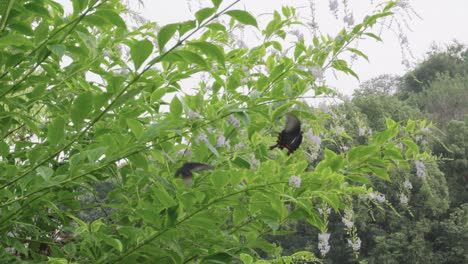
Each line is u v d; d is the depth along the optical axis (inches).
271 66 123.6
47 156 90.6
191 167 90.4
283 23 121.8
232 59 125.6
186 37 79.2
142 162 92.4
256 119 113.7
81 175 88.4
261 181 97.5
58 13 108.3
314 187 107.3
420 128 120.0
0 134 111.3
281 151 120.6
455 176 955.3
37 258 108.3
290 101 105.3
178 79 101.3
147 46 79.6
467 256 819.4
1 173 90.8
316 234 829.2
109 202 113.5
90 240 93.3
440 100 1074.7
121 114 104.4
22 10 82.4
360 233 854.5
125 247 100.6
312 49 117.0
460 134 955.3
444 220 851.4
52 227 124.6
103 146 87.6
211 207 102.7
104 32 123.9
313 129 119.3
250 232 112.0
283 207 104.9
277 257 117.6
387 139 116.5
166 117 105.3
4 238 102.3
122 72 108.4
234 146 113.3
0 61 91.9
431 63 1258.6
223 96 115.3
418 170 133.5
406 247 820.0
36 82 98.0
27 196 89.1
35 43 91.2
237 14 78.4
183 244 106.4
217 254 107.4
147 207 99.2
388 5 113.8
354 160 114.4
